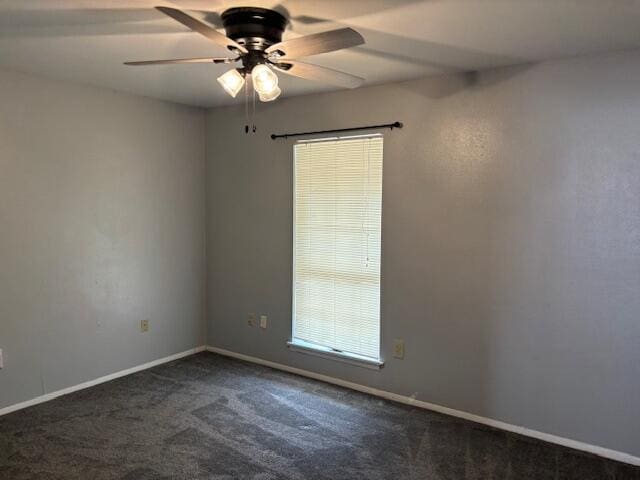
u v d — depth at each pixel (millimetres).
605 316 2713
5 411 3184
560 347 2855
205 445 2801
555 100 2777
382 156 3428
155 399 3432
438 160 3193
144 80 3352
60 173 3396
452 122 3125
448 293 3219
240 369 4062
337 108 3598
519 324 2979
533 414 2965
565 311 2828
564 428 2871
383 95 3381
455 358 3223
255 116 4062
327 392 3598
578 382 2814
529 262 2920
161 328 4168
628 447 2689
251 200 4148
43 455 2670
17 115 3146
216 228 4406
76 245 3523
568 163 2764
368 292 3572
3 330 3160
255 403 3387
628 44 2484
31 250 3273
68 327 3512
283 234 3977
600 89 2650
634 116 2576
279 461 2645
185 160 4262
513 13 2076
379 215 3477
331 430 3004
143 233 3969
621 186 2629
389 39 2432
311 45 1936
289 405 3359
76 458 2645
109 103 3654
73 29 2316
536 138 2850
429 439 2910
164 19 2191
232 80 2133
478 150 3045
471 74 3043
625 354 2672
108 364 3787
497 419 3094
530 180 2883
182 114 4203
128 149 3809
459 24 2215
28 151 3215
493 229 3025
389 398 3496
